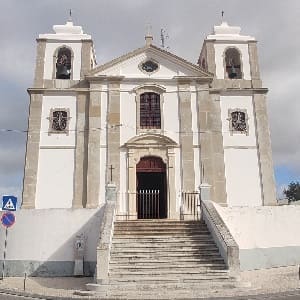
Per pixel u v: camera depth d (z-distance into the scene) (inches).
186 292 415.2
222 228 519.2
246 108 820.0
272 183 772.0
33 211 602.5
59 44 857.5
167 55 831.1
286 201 1112.8
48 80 823.1
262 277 521.3
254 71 852.0
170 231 563.5
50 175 759.7
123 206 744.3
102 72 821.9
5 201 502.3
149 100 815.1
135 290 426.0
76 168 765.3
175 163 770.8
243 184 770.8
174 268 472.1
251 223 626.2
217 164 778.2
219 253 504.7
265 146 794.2
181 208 738.2
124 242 528.4
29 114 793.6
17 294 439.8
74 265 578.2
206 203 608.4
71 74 834.2
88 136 782.5
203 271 461.7
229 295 402.6
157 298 395.2
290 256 646.5
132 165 765.3
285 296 393.7
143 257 496.1
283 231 650.8
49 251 586.9
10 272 581.3
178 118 798.5
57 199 746.8
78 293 430.0
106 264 450.6
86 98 811.4
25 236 593.3
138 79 815.7
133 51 828.0
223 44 874.8
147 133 784.3
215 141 791.7
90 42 863.1
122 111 798.5
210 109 808.9
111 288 428.5
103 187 753.6
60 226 595.8
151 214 762.8
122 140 782.5
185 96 809.5
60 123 794.8
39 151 772.0
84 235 591.2
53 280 540.7
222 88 824.3
